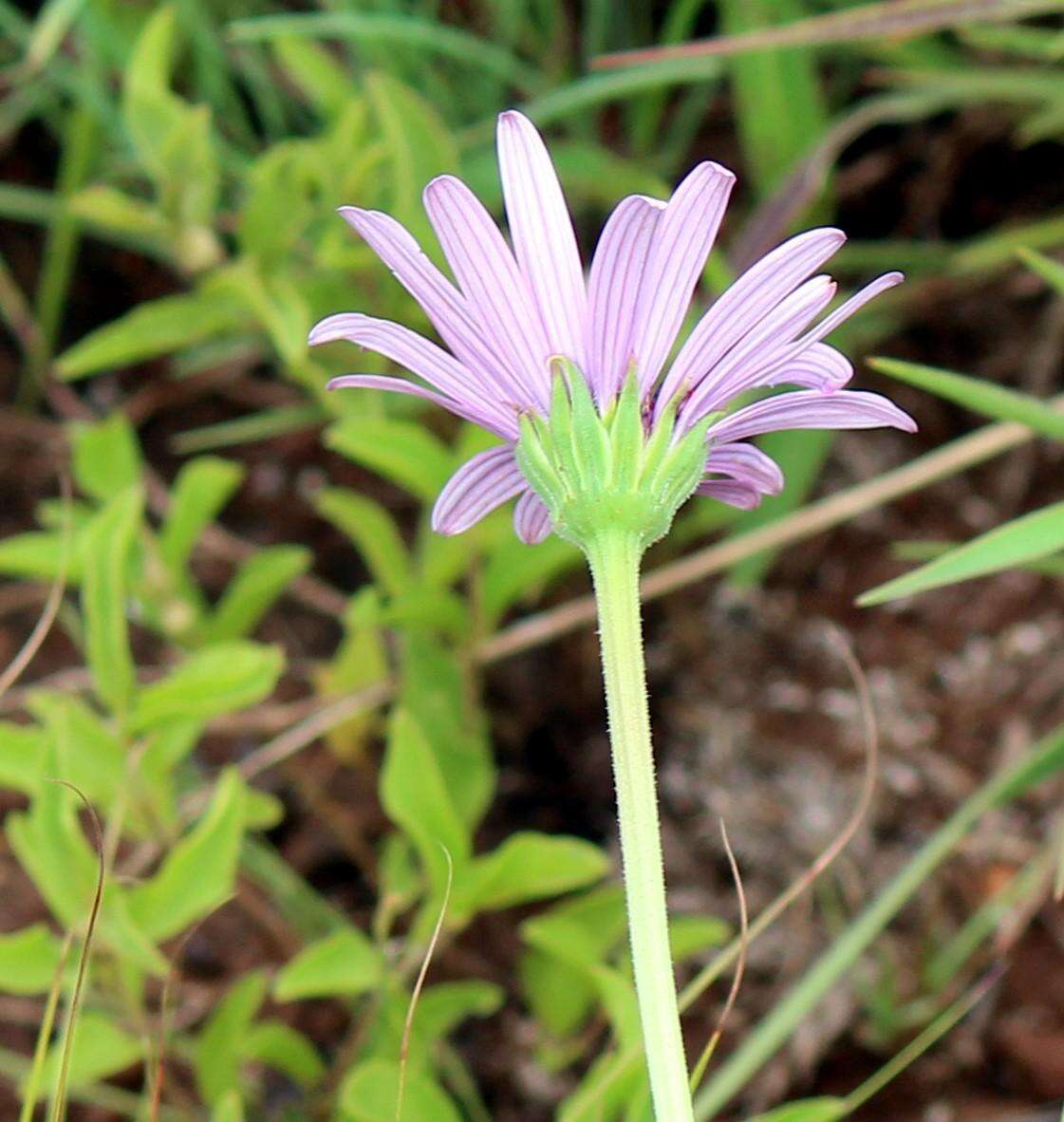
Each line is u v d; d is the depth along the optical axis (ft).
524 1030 1.42
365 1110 1.10
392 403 1.56
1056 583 1.59
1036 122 1.55
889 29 1.34
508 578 1.36
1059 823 1.46
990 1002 1.40
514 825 1.55
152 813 1.23
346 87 1.53
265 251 1.39
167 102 1.39
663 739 1.58
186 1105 1.28
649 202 0.96
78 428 1.38
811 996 1.21
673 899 1.48
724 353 0.99
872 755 1.14
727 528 1.66
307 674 1.64
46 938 1.17
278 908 1.45
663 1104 0.95
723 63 1.64
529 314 0.99
